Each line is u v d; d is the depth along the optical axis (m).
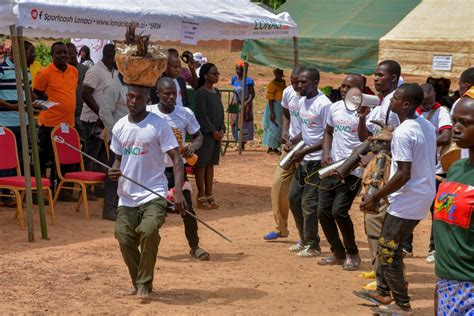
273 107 20.50
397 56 13.51
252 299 8.07
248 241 11.02
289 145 10.47
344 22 15.61
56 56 12.68
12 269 8.89
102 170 13.21
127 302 7.78
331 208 9.42
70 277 8.65
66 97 12.77
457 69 12.77
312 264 9.73
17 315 7.27
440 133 9.80
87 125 13.16
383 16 15.34
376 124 7.98
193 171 13.26
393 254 7.30
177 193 7.77
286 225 11.11
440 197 5.02
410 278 9.22
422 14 13.70
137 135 7.66
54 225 11.33
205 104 13.02
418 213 7.22
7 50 13.80
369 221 7.95
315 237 10.09
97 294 8.02
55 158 12.17
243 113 20.86
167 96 9.47
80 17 10.85
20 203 11.02
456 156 8.50
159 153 7.73
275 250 10.48
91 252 9.85
